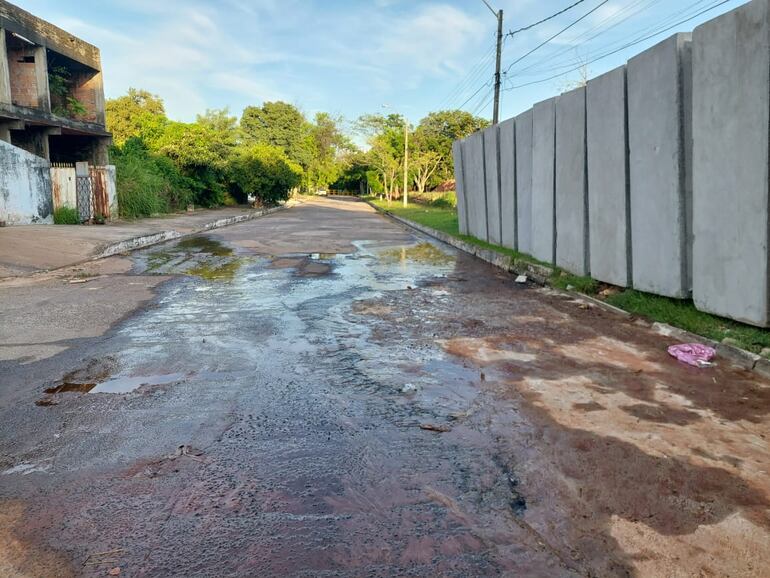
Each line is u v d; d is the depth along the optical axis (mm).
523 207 12297
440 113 52969
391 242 17750
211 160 32250
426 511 2775
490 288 9398
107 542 2498
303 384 4555
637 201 7465
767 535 2594
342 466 3217
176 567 2340
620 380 4719
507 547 2504
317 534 2578
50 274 10281
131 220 21797
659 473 3148
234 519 2682
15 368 4891
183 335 6031
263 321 6723
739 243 5637
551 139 10398
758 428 3766
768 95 5160
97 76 22125
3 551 2428
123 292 8508
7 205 15641
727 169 5738
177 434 3604
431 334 6238
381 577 2301
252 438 3559
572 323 6836
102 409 4000
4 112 15695
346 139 77688
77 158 22203
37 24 17703
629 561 2414
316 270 11172
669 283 6895
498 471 3174
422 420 3873
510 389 4488
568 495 2926
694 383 4648
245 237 18484
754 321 5488
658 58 6812
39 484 2979
